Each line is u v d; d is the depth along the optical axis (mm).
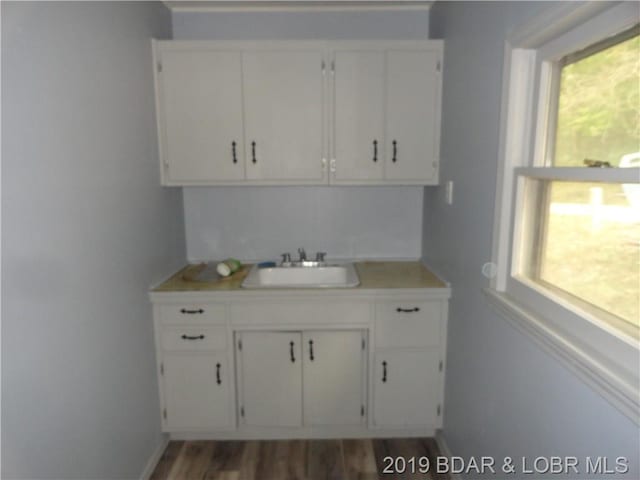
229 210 2615
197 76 2152
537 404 1222
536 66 1304
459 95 1896
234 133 2205
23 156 1125
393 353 2121
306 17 2418
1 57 1048
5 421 1059
